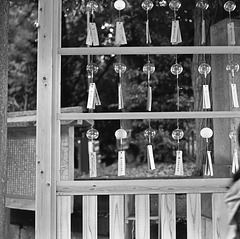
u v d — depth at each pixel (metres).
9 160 3.13
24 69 6.88
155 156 5.71
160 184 2.41
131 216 2.88
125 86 5.72
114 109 6.16
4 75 2.33
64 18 5.89
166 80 5.59
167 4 4.04
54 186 2.36
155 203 3.12
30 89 6.81
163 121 5.68
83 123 3.07
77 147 5.43
